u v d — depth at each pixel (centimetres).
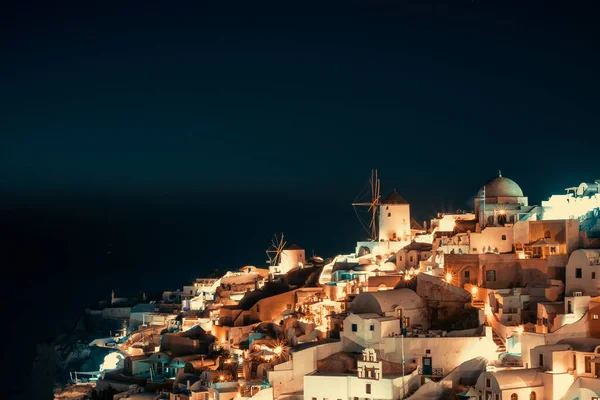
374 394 10275
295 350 11362
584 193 14175
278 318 14688
